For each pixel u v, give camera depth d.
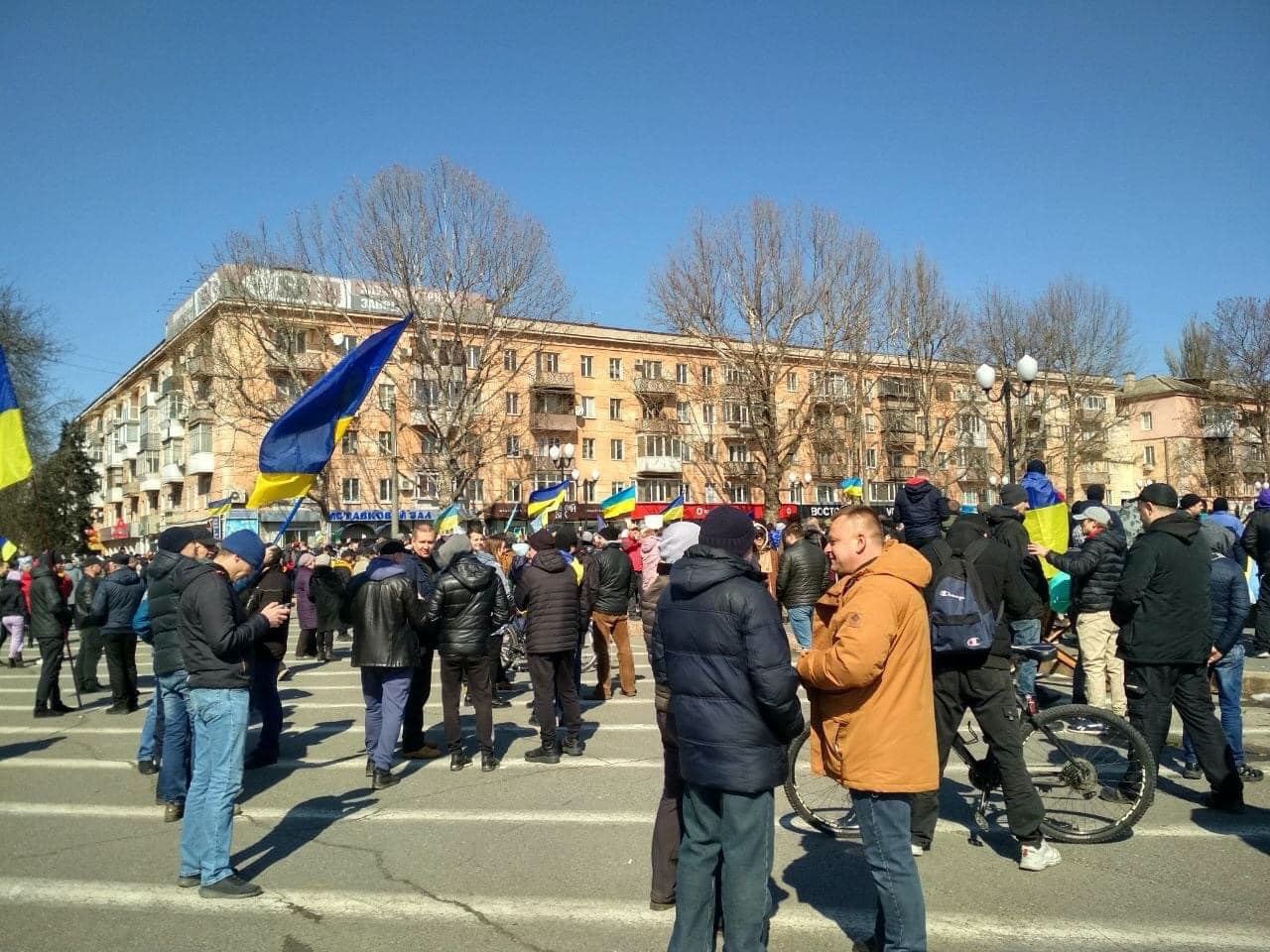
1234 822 5.84
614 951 4.24
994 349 44.94
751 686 3.78
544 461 52.75
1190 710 6.07
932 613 5.19
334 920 4.65
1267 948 4.11
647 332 59.75
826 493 57.31
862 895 4.85
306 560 16.59
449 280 34.12
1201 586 5.87
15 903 4.95
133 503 72.94
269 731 8.02
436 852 5.66
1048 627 9.28
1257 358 43.88
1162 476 66.69
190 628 5.16
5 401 8.14
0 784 7.67
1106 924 4.38
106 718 10.91
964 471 54.12
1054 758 5.69
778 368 37.59
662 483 58.81
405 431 49.34
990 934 4.29
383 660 7.21
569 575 8.09
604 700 11.04
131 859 5.69
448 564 7.75
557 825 6.15
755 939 3.73
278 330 34.88
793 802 5.96
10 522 52.03
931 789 3.82
